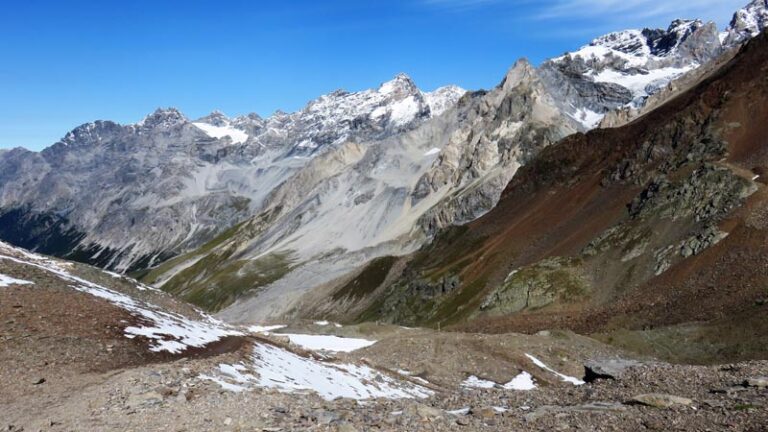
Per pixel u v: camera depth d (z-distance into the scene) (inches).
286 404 1016.2
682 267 3631.9
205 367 1188.5
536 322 3914.9
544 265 4739.2
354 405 1085.1
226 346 1576.0
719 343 2491.4
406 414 933.2
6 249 2058.3
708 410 849.5
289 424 863.1
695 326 2689.5
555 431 815.1
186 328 1653.5
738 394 931.3
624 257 4197.8
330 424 861.8
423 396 1649.9
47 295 1518.2
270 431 818.2
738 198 3833.7
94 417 879.1
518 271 4776.1
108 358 1233.4
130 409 917.2
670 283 3565.5
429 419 897.5
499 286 4788.4
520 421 893.8
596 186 5807.1
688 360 2460.6
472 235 7017.7
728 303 2908.5
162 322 1609.3
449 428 846.5
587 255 4564.5
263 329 3216.0
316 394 1215.6
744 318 2588.6
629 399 954.1
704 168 4281.5
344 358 1962.4
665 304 3319.4
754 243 3383.4
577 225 5310.0
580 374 2269.9
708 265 3474.4
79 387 1049.5
